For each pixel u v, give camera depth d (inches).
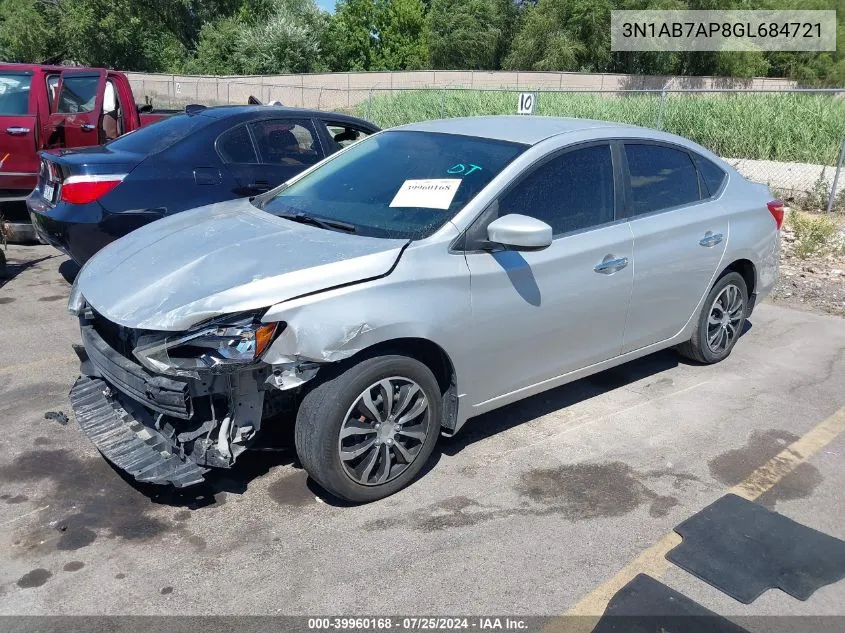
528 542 131.2
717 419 180.4
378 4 2180.1
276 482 147.8
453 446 164.4
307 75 1541.6
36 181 324.2
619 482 151.4
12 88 326.0
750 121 577.3
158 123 270.7
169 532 131.4
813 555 129.5
